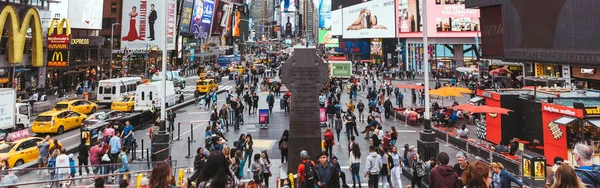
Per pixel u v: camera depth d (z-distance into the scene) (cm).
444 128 2431
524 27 3081
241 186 803
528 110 1920
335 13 12181
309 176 1003
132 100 3222
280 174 1445
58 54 4856
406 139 2198
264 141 2119
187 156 1791
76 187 1221
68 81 5544
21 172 1205
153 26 7669
